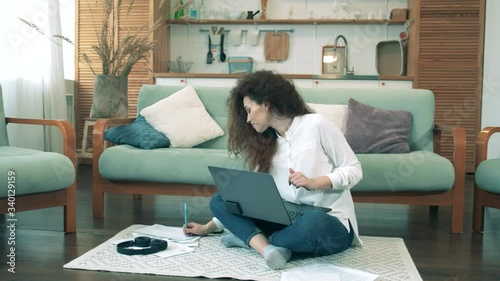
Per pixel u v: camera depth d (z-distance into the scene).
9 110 4.61
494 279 2.02
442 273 2.09
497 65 5.39
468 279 2.01
